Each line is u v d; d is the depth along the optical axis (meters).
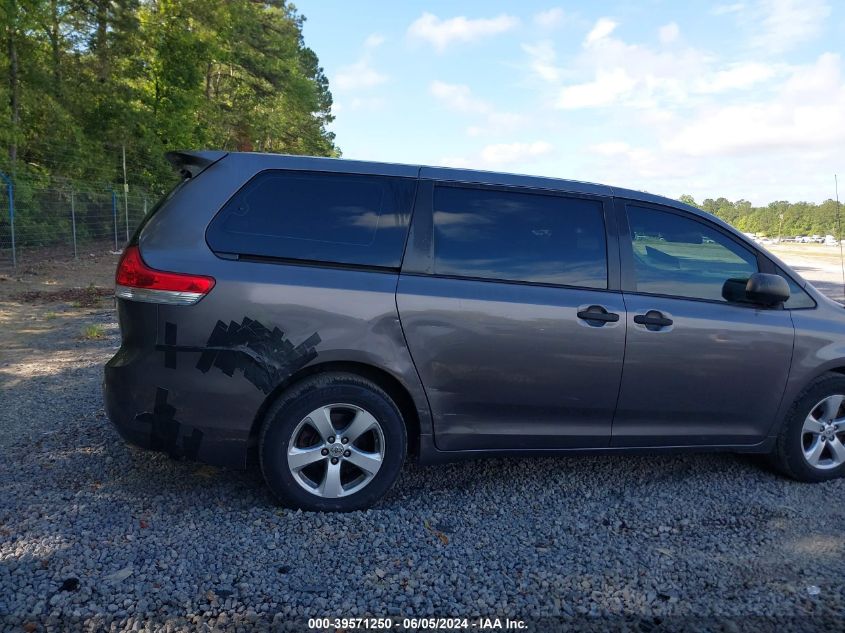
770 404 4.19
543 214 3.97
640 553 3.35
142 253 3.45
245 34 39.41
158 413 3.44
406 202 3.77
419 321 3.61
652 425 4.04
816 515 3.85
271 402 3.55
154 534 3.33
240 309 3.41
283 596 2.87
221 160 3.66
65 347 7.92
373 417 3.61
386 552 3.27
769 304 4.20
